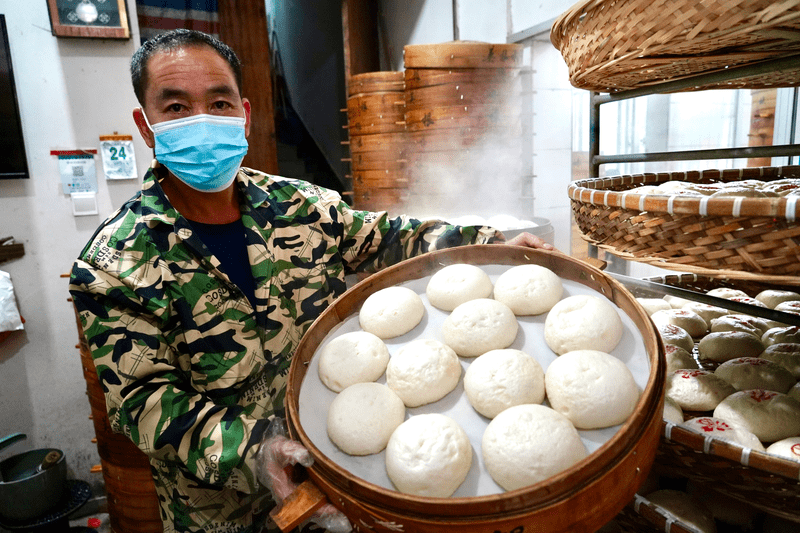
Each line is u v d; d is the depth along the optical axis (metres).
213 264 0.92
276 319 1.02
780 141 1.78
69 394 2.60
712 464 0.63
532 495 0.46
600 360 0.65
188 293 0.92
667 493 0.77
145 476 1.90
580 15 0.81
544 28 2.33
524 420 0.61
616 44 0.73
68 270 2.51
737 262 0.61
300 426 0.61
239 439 0.72
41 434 2.58
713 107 2.00
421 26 3.59
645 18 0.65
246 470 0.72
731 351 0.97
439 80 2.22
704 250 0.64
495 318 0.77
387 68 4.18
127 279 0.84
